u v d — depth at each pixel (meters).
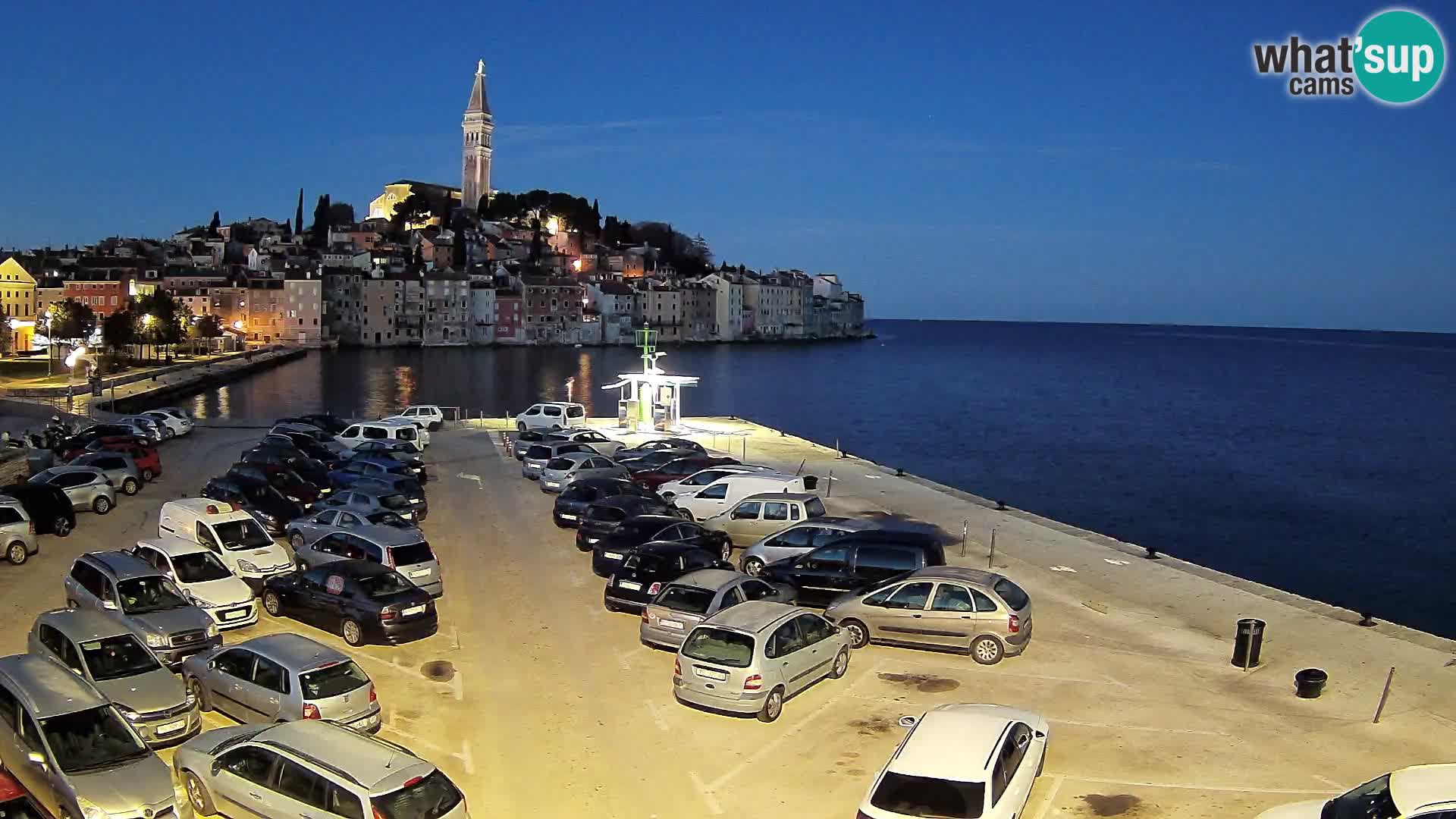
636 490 33.34
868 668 20.17
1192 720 17.72
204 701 17.19
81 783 12.88
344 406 111.56
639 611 23.31
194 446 52.53
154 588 20.20
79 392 87.88
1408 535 58.12
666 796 14.90
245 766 13.00
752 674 17.14
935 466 81.44
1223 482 74.88
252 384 137.00
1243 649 20.45
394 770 12.25
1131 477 76.94
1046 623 23.30
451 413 107.38
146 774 13.24
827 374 190.25
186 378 122.38
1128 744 16.62
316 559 24.86
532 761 16.02
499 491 40.06
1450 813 11.02
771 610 18.67
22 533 27.28
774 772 15.67
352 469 38.34
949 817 11.95
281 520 30.72
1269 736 17.03
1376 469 82.12
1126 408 130.25
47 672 14.77
